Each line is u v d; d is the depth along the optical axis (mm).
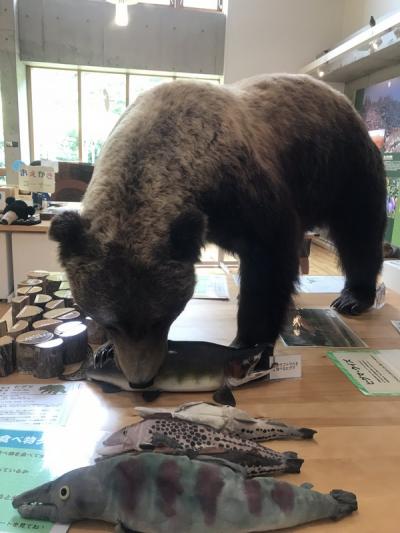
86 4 7309
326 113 2045
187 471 936
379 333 2107
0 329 1651
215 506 909
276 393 1535
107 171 1329
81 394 1466
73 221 1227
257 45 7531
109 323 1268
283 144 1835
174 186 1305
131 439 1118
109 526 972
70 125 8172
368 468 1187
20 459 1152
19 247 3494
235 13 7375
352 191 2184
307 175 1942
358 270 2340
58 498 959
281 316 1718
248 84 1973
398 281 4113
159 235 1229
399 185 5359
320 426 1360
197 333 2037
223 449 1096
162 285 1217
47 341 1564
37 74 7859
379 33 4695
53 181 3635
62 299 1916
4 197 4059
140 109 1469
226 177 1441
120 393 1478
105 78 7965
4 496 1032
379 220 2285
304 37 7574
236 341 1757
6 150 7656
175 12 7453
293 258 1707
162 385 1457
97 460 1107
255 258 1627
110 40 7477
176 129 1399
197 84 1597
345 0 7500
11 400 1417
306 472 1160
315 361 1783
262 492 942
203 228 1249
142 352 1294
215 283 2732
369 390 1569
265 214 1557
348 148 2102
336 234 2336
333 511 1003
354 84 6918
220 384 1486
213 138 1447
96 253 1211
